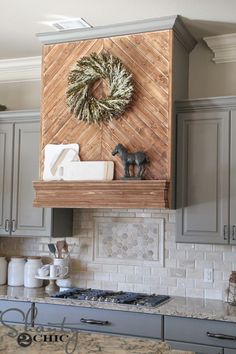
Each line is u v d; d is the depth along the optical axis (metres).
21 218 4.04
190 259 3.79
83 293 3.76
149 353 1.84
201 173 3.51
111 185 3.50
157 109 3.53
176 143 3.58
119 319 3.33
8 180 4.11
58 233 4.00
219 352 3.06
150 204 3.39
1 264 4.26
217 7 3.29
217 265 3.71
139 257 3.94
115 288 4.00
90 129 3.71
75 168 3.69
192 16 3.45
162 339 3.21
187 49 3.89
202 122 3.53
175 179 3.56
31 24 3.67
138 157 3.47
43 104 3.88
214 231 3.45
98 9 3.37
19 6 3.34
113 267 4.02
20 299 3.63
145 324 3.26
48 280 4.20
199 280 3.75
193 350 3.13
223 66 3.88
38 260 4.14
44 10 3.40
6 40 4.01
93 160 3.68
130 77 3.57
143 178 3.50
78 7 3.34
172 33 3.52
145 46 3.58
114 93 3.58
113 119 3.63
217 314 3.10
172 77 3.52
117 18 3.52
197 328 3.14
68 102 3.72
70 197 3.64
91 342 1.98
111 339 2.04
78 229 4.18
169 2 3.23
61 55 3.84
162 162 3.48
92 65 3.64
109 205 3.51
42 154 3.85
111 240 4.05
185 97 3.86
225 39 3.78
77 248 4.16
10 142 4.13
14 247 4.43
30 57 4.40
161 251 3.88
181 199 3.54
